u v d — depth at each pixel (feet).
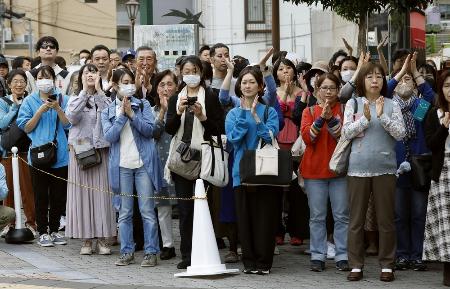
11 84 44.42
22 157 44.80
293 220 41.57
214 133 36.47
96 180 39.96
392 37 64.34
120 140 37.78
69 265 37.78
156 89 40.11
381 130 34.40
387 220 34.58
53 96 41.60
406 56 39.47
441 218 33.30
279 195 35.88
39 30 176.35
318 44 99.04
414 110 37.29
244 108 35.94
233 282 34.22
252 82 35.63
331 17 98.53
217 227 39.58
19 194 43.37
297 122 40.65
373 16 62.59
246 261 36.01
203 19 144.66
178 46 68.39
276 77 42.37
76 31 180.75
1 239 44.70
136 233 41.55
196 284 33.76
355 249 34.81
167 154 39.47
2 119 44.32
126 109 37.22
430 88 37.65
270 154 34.73
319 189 36.52
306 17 139.85
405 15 59.31
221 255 40.52
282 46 141.08
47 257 39.60
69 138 39.99
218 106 36.65
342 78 40.42
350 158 34.81
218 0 144.66
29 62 54.70
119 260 37.93
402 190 37.11
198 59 36.68
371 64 34.78
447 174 33.24
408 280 34.88
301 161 37.40
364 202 34.73
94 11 181.98
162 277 35.17
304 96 40.42
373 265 38.19
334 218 36.83
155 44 68.64
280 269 37.19
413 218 37.04
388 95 36.58
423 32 69.92
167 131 36.76
